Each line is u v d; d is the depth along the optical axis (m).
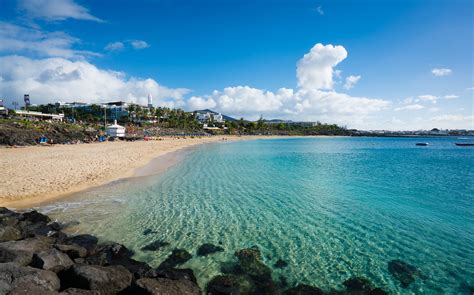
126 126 103.19
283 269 8.51
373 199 16.66
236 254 9.30
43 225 10.84
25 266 6.62
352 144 93.38
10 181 16.95
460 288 7.72
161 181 20.50
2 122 50.66
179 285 6.63
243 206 14.74
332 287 7.64
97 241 9.81
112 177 20.77
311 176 24.53
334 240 10.68
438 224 12.48
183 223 12.04
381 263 8.98
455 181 23.00
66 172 20.55
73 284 6.50
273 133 168.12
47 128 54.34
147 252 9.29
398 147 78.69
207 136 120.38
